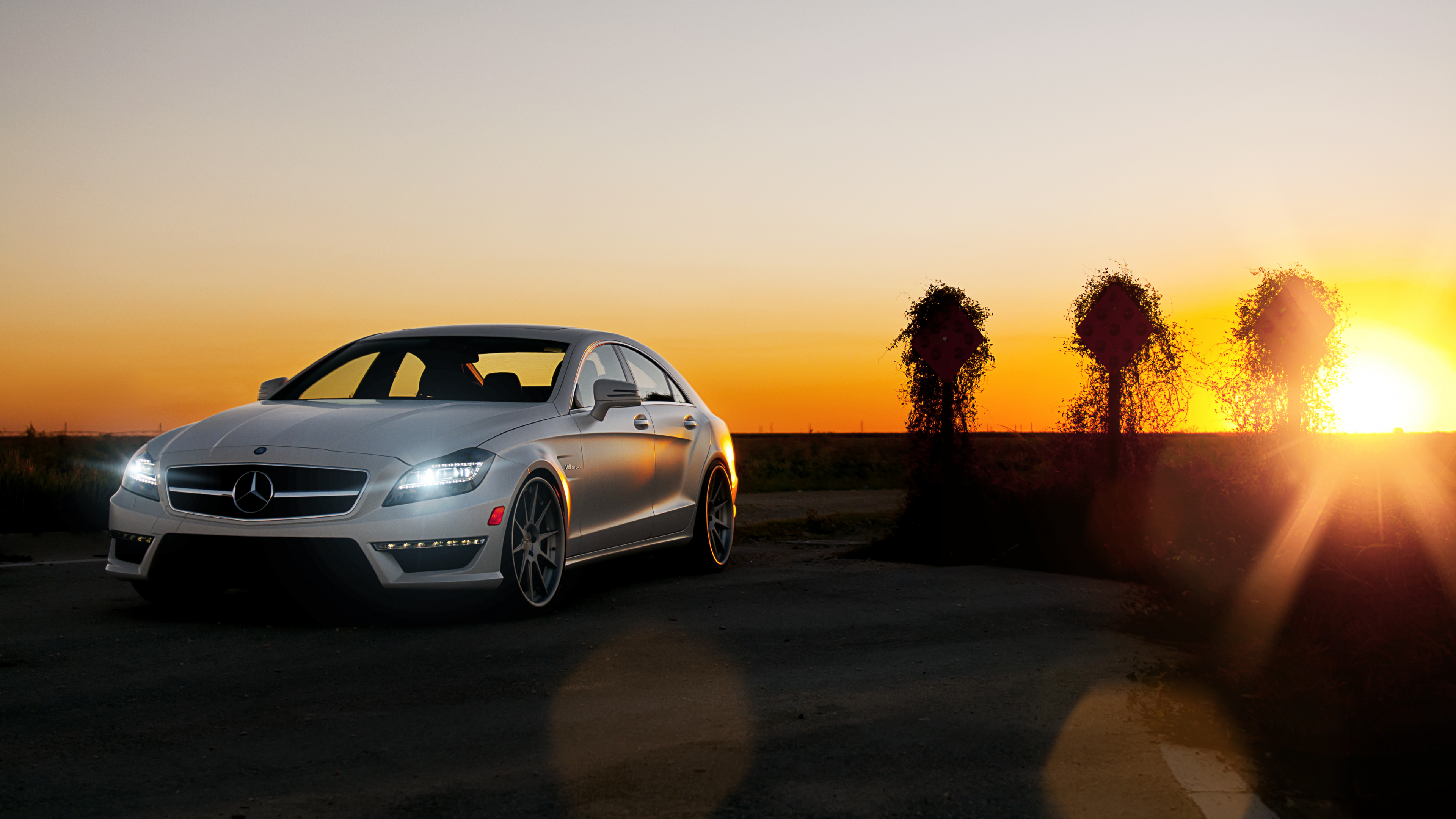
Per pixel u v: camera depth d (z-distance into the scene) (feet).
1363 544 14.74
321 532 18.84
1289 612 15.06
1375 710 12.08
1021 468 31.89
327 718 13.74
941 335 31.45
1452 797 10.74
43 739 12.73
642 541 25.30
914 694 15.08
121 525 20.17
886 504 63.57
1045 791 11.17
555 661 17.06
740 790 11.13
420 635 19.04
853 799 10.90
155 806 10.54
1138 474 29.17
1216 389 37.63
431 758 12.16
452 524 19.34
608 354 25.93
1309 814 10.55
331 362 25.20
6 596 23.41
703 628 19.92
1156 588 20.43
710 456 28.45
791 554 33.94
